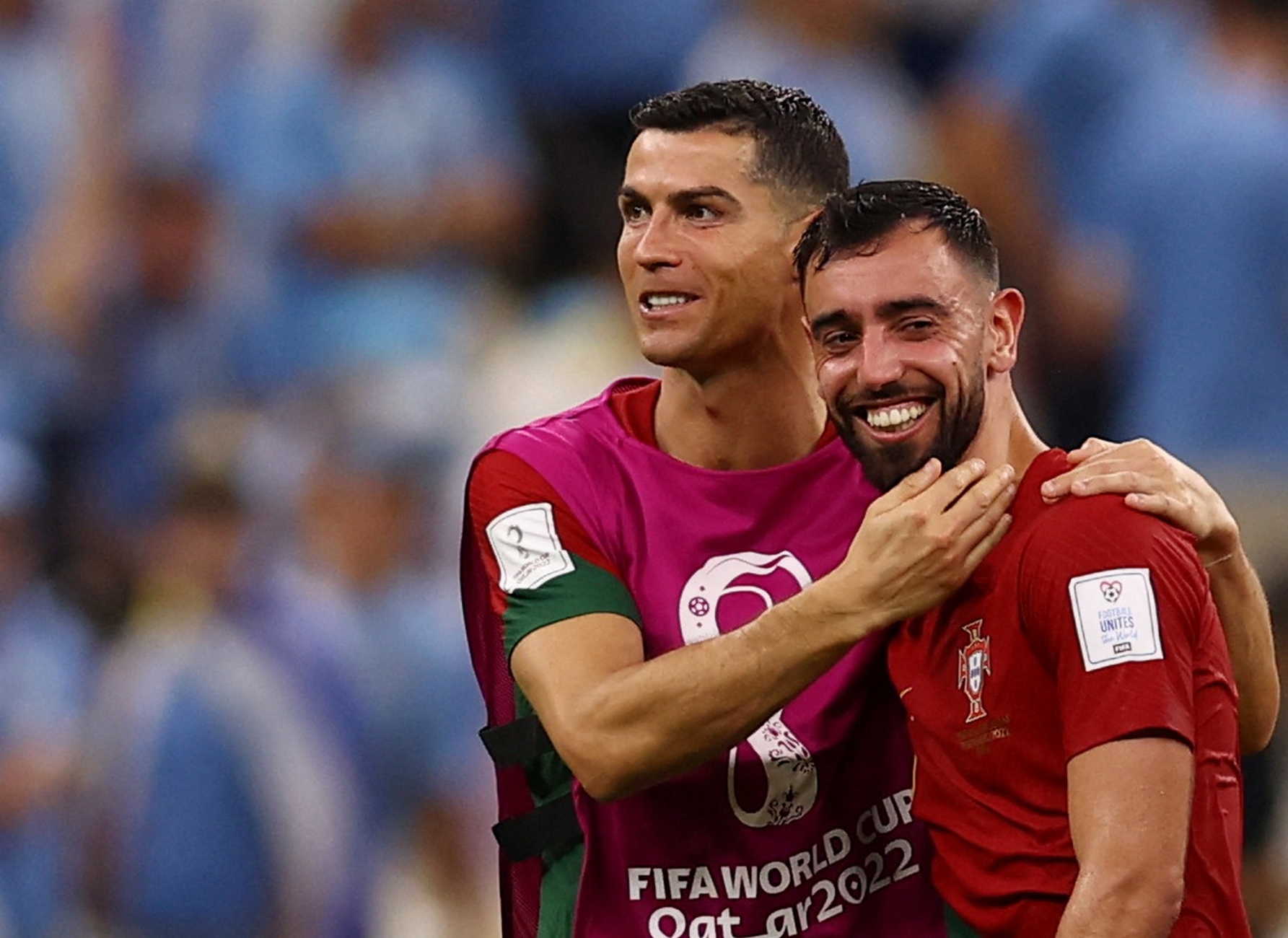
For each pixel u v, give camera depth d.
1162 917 15.31
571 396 34.81
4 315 37.78
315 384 35.12
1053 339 35.34
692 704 16.38
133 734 28.58
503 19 40.00
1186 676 15.73
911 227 16.17
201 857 28.20
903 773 17.81
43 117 38.81
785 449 18.00
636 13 39.56
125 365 36.94
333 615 29.81
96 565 34.88
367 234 37.47
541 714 17.16
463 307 37.19
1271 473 32.22
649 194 17.53
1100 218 34.84
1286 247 32.50
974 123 36.97
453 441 34.34
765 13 37.91
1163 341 33.06
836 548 17.86
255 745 28.39
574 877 18.23
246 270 37.38
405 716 31.70
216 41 38.97
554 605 17.38
